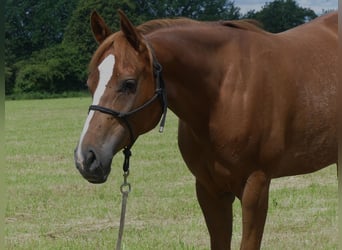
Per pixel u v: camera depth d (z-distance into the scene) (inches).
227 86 162.9
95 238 251.1
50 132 743.7
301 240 242.7
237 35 169.9
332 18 199.5
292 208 297.4
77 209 307.1
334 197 321.7
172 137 632.4
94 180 142.3
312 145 178.5
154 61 151.1
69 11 2400.3
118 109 143.8
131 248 233.3
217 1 1945.1
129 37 147.0
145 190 350.6
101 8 1706.4
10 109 1315.2
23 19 2395.4
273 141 165.8
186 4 1900.8
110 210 303.1
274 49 172.2
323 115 177.3
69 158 506.9
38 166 458.9
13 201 328.2
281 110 166.9
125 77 143.7
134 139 150.2
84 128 143.3
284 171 177.3
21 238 256.8
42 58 2103.8
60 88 2033.7
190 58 160.1
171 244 237.5
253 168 164.9
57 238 254.8
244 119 160.9
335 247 233.6
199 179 173.8
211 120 163.0
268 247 234.4
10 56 2294.5
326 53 183.5
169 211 296.5
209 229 178.9
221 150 163.0
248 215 165.6
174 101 161.0
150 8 1856.5
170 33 161.5
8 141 643.5
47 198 336.8
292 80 170.9
